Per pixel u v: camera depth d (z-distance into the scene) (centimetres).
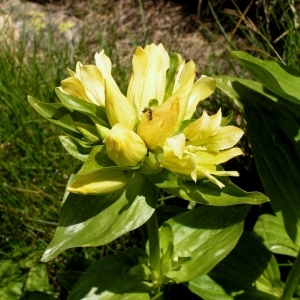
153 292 25
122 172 20
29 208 34
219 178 21
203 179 21
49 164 36
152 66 21
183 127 21
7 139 37
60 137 21
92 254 33
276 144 28
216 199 21
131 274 25
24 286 33
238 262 29
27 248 34
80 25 57
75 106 21
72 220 21
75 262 32
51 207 34
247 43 50
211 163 20
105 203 21
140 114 21
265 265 29
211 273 28
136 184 21
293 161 27
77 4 60
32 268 33
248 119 28
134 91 21
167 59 22
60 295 32
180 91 20
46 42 50
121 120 20
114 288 25
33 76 41
